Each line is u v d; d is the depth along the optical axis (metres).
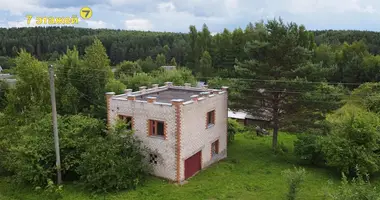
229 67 89.12
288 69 33.75
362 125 26.72
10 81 53.09
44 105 38.66
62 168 24.94
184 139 25.17
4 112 38.66
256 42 33.53
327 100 31.92
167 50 111.81
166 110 24.75
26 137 25.88
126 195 22.77
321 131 32.78
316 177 27.38
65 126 27.73
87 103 45.81
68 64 46.25
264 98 34.28
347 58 74.31
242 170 28.91
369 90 42.78
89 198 22.50
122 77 53.62
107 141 25.06
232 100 34.78
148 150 26.09
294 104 33.50
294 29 33.38
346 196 15.16
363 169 25.41
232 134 38.12
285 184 25.38
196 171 27.67
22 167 23.70
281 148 35.09
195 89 32.97
